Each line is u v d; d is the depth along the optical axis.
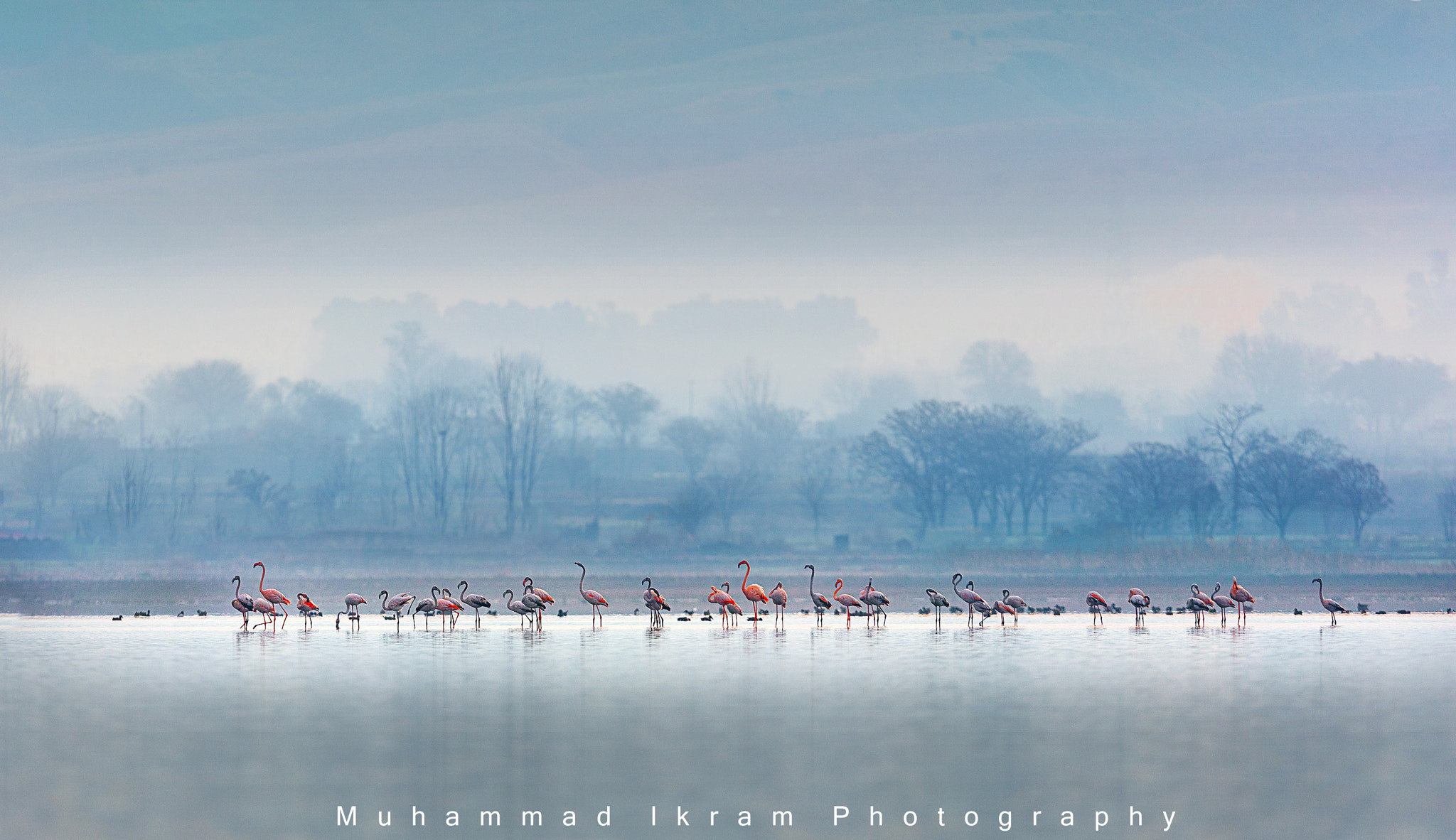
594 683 32.94
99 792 20.97
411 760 23.23
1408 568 100.75
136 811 19.88
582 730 26.11
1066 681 33.34
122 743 24.88
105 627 52.31
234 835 18.66
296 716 27.81
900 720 27.33
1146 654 40.19
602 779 21.75
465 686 32.25
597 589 78.44
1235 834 18.81
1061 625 52.88
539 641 44.62
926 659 38.41
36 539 138.25
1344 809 20.14
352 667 36.38
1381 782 21.80
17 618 58.59
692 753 23.83
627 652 40.81
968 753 23.88
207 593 74.75
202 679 33.72
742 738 25.27
